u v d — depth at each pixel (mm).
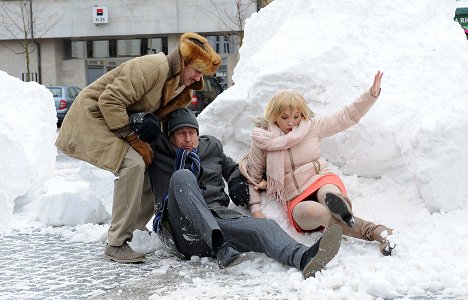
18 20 37875
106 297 4180
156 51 37938
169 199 4883
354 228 4836
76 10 37344
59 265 5055
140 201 5219
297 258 4457
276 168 5082
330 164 5715
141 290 4324
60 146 5297
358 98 5156
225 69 35594
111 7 36969
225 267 4629
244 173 5297
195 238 4953
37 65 38625
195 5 35938
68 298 4172
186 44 5090
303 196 4992
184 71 5164
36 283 4547
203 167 5324
